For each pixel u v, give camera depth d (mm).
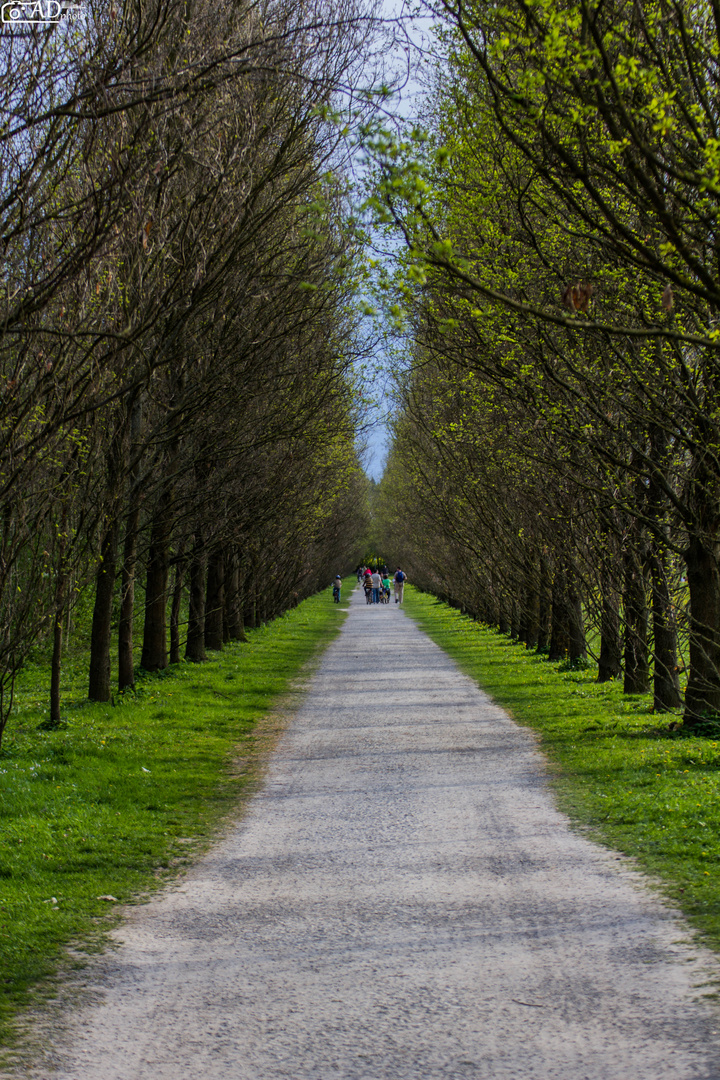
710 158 5957
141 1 10266
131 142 9344
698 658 14367
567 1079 4641
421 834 9594
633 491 15523
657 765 12109
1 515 11688
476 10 8492
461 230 13453
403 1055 4953
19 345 9539
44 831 9555
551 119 8867
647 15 7969
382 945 6566
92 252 8758
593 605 20438
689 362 13211
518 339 13047
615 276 11344
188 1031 5305
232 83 11016
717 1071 4656
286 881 8164
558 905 7281
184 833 9859
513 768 12859
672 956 6148
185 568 26938
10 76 8633
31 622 13258
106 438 15344
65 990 5898
